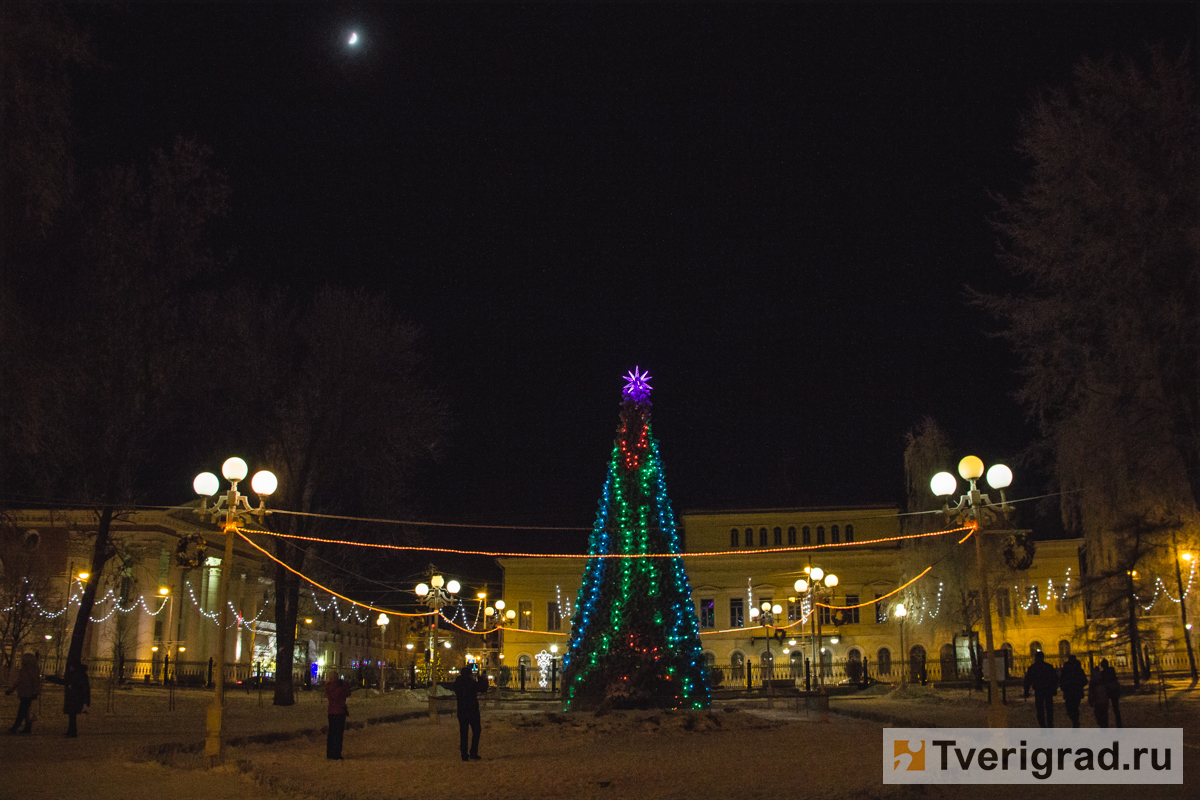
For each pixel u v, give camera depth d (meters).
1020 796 12.28
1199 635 28.98
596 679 29.12
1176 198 24.77
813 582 37.00
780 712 34.06
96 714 28.27
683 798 12.73
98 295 26.84
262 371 35.12
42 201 19.34
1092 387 26.38
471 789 13.78
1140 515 27.25
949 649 61.72
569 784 14.18
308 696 42.22
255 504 35.56
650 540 30.16
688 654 29.34
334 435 36.25
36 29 18.89
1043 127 25.91
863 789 12.78
